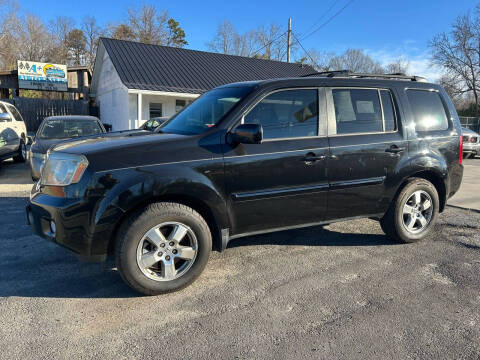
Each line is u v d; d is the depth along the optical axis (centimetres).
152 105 1844
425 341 264
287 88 373
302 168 369
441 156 455
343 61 4656
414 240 457
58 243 312
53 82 2280
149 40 4994
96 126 890
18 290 336
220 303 316
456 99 3725
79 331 273
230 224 351
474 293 336
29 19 4422
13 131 1077
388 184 423
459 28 3509
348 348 256
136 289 320
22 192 737
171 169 317
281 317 295
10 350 250
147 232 314
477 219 570
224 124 346
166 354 248
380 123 420
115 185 302
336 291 338
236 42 4419
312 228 521
